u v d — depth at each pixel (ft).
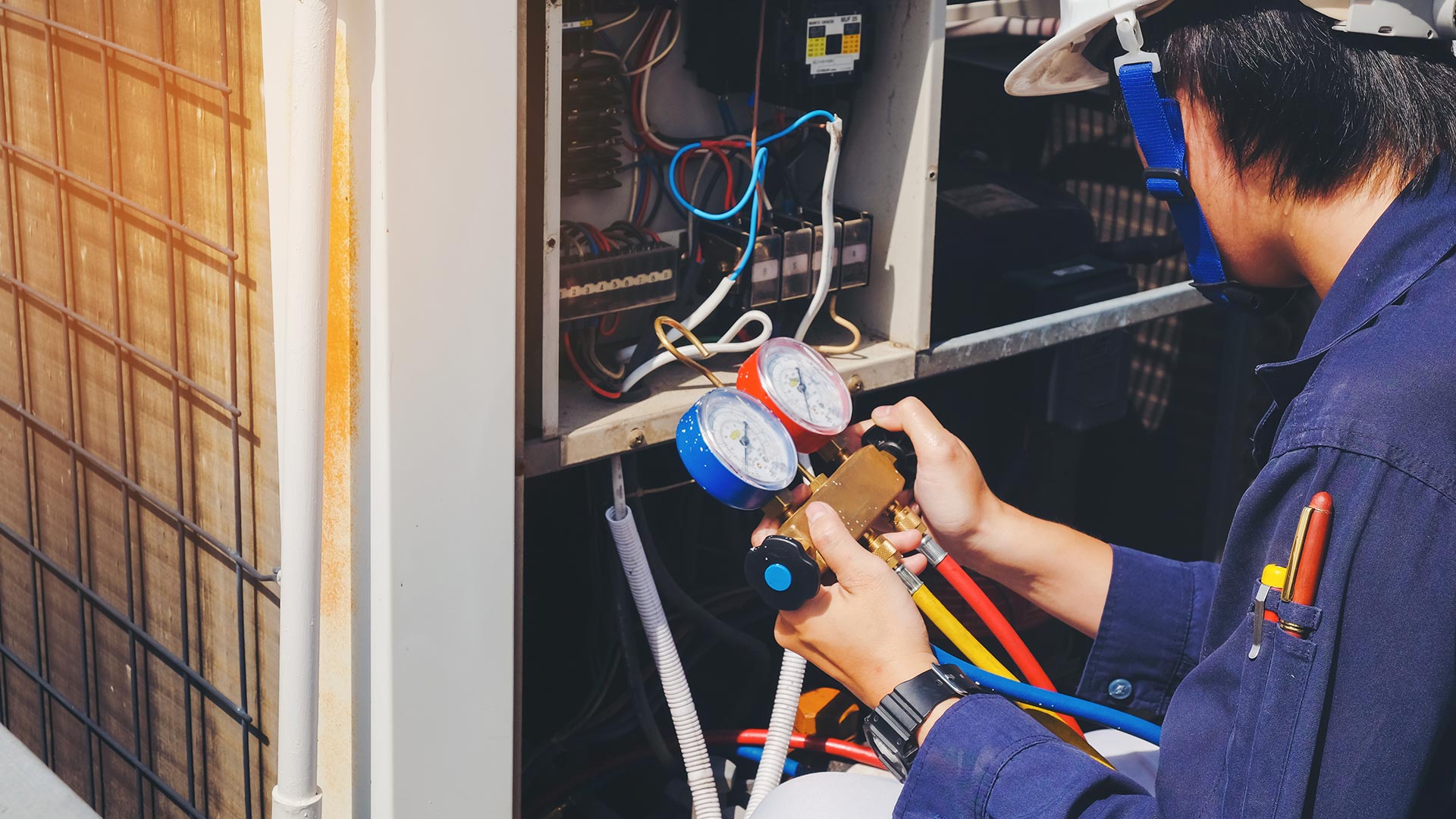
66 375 4.76
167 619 4.66
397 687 3.92
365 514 3.76
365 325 3.57
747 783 5.50
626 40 4.93
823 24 4.83
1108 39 3.58
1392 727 2.73
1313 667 2.74
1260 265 3.42
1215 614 3.20
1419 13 3.02
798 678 4.95
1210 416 7.41
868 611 3.48
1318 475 2.81
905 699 3.39
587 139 4.72
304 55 3.14
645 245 4.64
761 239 4.83
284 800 3.73
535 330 4.13
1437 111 2.99
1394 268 3.00
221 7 3.56
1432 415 2.72
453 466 3.81
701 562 6.60
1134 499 7.99
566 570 6.20
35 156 4.58
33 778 3.18
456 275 3.63
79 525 5.01
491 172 3.61
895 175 5.07
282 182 3.51
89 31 4.16
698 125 5.28
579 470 6.01
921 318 5.12
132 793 5.17
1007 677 4.03
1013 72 3.80
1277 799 2.77
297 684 3.62
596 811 5.49
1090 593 4.33
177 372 4.09
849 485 3.99
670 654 4.82
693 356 4.99
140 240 4.21
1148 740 3.96
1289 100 3.03
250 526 4.08
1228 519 7.00
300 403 3.39
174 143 3.93
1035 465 6.68
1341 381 2.85
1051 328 5.53
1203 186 3.33
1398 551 2.70
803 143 5.30
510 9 3.51
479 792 4.25
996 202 6.28
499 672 4.16
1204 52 3.12
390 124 3.38
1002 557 4.33
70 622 5.24
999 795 3.17
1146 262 6.75
